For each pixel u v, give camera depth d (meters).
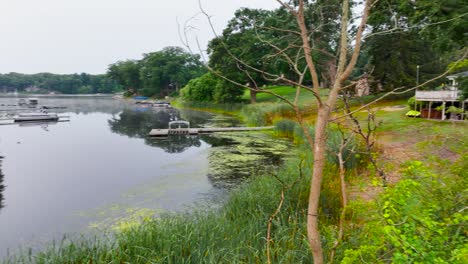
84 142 19.75
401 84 26.75
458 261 1.98
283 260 4.30
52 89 134.12
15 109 49.06
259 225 5.44
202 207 8.04
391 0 8.84
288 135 19.30
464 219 2.38
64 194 9.70
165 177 11.30
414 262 2.11
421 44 27.23
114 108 54.12
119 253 4.61
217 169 12.08
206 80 52.56
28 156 15.62
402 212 2.46
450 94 15.65
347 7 2.25
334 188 6.48
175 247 4.62
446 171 3.71
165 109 50.69
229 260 4.30
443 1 7.83
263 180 7.78
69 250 4.70
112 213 8.01
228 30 37.78
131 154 15.84
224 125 27.39
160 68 84.88
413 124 13.91
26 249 6.23
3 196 9.55
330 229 4.24
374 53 27.02
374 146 8.88
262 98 43.44
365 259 2.75
